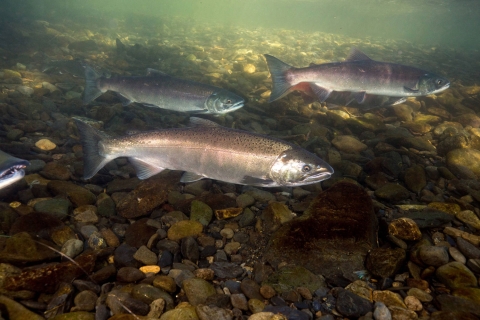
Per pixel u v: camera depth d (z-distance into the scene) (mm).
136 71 2410
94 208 842
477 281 661
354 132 1507
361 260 713
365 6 11141
